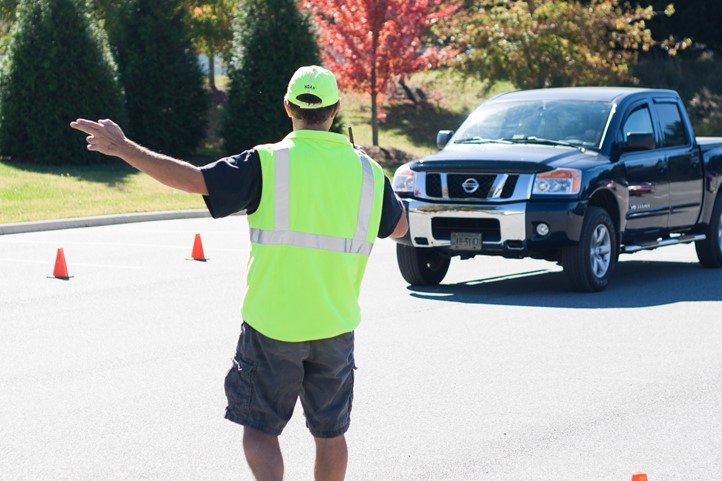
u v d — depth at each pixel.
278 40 32.50
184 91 32.69
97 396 8.60
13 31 29.30
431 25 39.12
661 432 7.66
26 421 7.90
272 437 5.32
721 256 16.83
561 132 14.80
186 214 24.33
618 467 6.90
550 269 16.33
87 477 6.69
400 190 14.12
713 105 46.81
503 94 16.06
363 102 42.56
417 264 14.34
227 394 5.32
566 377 9.27
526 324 11.68
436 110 42.12
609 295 13.75
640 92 15.55
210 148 34.94
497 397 8.60
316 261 5.17
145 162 4.87
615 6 47.81
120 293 13.67
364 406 8.34
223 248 18.39
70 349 10.36
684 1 49.91
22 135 29.23
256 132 32.47
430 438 7.51
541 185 13.38
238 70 32.81
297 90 5.27
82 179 27.39
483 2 40.94
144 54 32.22
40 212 22.77
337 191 5.21
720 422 7.91
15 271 15.58
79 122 4.78
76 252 17.78
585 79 39.44
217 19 38.19
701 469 6.88
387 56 35.62
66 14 29.20
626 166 14.52
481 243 13.57
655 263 17.62
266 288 5.16
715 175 16.58
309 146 5.23
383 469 6.85
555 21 39.09
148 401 8.45
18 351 10.29
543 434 7.60
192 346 10.50
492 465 6.92
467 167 13.59
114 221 22.81
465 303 13.07
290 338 5.15
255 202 5.16
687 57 51.81
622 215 14.38
